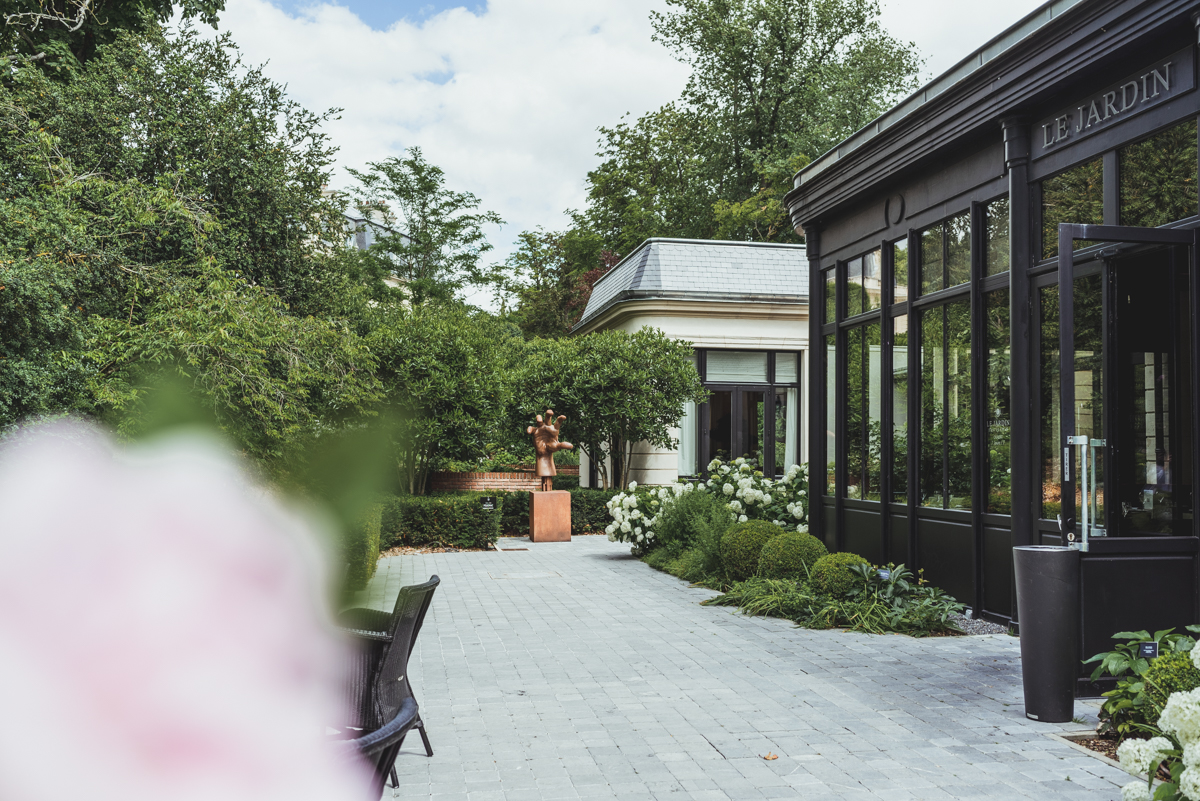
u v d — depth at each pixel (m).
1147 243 5.55
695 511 11.98
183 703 1.01
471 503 14.63
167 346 6.26
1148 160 5.97
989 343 7.85
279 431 6.36
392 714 3.32
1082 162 6.61
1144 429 5.65
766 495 11.66
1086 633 5.29
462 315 17.12
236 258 12.43
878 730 4.62
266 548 1.07
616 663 6.25
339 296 15.51
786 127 31.33
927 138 8.33
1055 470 6.90
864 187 9.66
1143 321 5.72
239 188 12.66
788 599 8.14
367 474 1.40
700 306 19.20
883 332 9.65
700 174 33.94
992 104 7.30
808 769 4.01
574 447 18.02
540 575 11.22
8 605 0.89
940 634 7.26
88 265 7.79
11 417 5.36
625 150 35.75
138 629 0.95
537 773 3.97
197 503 0.98
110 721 0.97
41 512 0.90
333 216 14.87
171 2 15.00
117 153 11.66
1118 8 5.86
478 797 3.67
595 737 4.52
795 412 19.97
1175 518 5.52
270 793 1.21
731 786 3.80
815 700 5.24
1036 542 7.09
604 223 36.94
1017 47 6.77
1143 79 5.97
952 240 8.45
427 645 6.91
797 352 19.97
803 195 11.20
